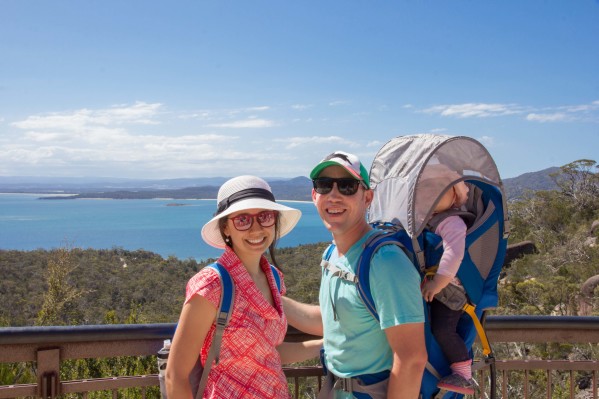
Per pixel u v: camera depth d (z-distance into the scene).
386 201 2.33
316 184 2.13
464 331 2.21
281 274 2.29
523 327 2.61
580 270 25.75
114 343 2.22
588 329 2.64
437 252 2.18
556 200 42.66
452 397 2.18
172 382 1.90
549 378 2.76
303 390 4.87
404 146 2.34
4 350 2.09
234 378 1.96
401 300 1.89
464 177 2.18
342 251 2.16
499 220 2.25
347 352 2.07
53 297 14.53
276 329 2.04
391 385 1.93
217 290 1.93
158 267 48.09
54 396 2.13
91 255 49.44
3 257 43.06
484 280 2.21
